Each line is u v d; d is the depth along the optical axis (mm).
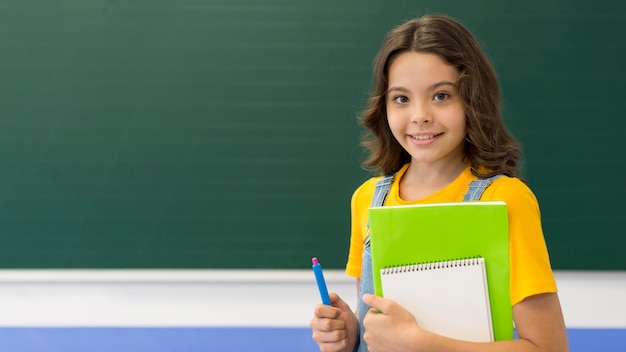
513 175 1111
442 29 1100
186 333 3074
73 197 3500
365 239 1194
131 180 3498
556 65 3420
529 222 1028
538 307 1008
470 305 987
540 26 3412
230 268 3510
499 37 3420
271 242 3508
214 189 3504
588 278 3479
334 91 3461
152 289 3504
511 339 986
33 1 3451
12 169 3494
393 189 1206
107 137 3486
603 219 3453
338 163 3479
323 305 1136
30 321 3227
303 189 3490
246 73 3469
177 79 3471
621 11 3395
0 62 3471
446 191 1121
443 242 1005
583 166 3449
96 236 3510
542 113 3439
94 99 3477
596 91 3422
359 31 3445
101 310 3359
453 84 1087
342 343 1121
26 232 3506
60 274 3508
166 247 3508
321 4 3443
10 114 3482
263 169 3492
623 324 3191
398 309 988
